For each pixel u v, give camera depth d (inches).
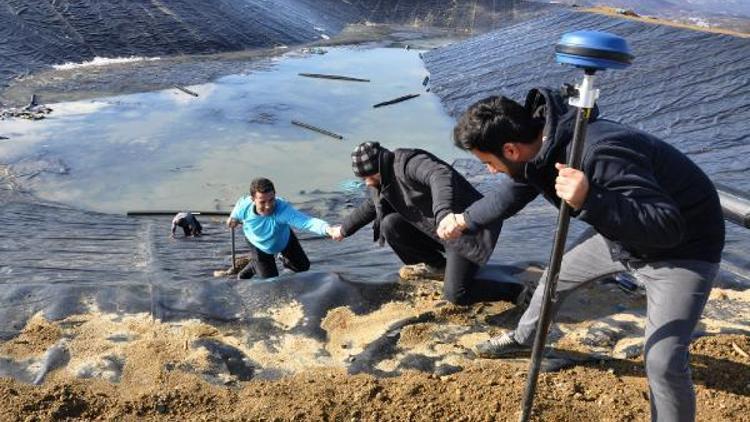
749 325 174.1
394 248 204.4
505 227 328.2
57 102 687.7
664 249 111.2
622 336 167.8
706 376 151.2
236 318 175.3
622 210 94.0
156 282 194.5
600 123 105.3
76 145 562.9
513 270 203.0
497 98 111.0
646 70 641.6
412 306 182.9
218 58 946.1
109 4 985.5
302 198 477.7
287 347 164.7
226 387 148.6
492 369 154.6
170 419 137.6
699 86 584.1
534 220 338.6
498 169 117.1
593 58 90.7
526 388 124.0
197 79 805.9
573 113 105.0
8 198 452.4
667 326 110.2
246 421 136.9
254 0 1206.9
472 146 112.2
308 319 175.5
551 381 150.1
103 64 871.7
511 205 124.3
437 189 167.0
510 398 143.1
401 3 1460.4
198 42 986.7
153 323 171.5
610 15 844.6
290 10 1264.8
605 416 139.5
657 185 97.6
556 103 106.6
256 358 159.8
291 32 1150.3
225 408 141.2
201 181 504.4
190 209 456.4
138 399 141.7
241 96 738.2
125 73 821.9
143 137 590.6
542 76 743.7
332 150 582.6
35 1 931.3
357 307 181.6
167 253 327.0
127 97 717.9
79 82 770.8
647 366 112.9
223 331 170.1
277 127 633.6
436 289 192.5
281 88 783.1
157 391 144.6
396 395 145.9
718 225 110.1
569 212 106.0
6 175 493.7
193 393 144.9
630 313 177.9
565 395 145.3
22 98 698.2
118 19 964.6
